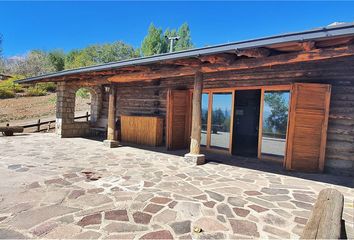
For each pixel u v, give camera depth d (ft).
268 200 10.36
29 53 104.32
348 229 7.93
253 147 24.39
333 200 5.52
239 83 21.11
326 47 11.59
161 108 27.35
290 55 12.70
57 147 22.74
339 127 15.93
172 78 26.20
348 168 15.60
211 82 22.99
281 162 18.56
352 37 9.63
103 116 35.94
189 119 24.30
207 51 13.10
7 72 91.30
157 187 11.57
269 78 19.31
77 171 14.11
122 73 22.44
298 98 16.15
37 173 13.43
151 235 7.13
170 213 8.68
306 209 9.48
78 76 25.76
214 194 10.86
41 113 53.67
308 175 15.19
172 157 19.31
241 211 9.08
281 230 7.71
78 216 8.21
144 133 26.45
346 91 15.76
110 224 7.72
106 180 12.48
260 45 11.21
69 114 31.35
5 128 29.58
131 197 10.12
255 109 24.30
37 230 7.22
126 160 17.70
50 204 9.17
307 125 16.08
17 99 61.72
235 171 15.46
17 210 8.56
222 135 22.50
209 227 7.74
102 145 24.75
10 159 16.90
